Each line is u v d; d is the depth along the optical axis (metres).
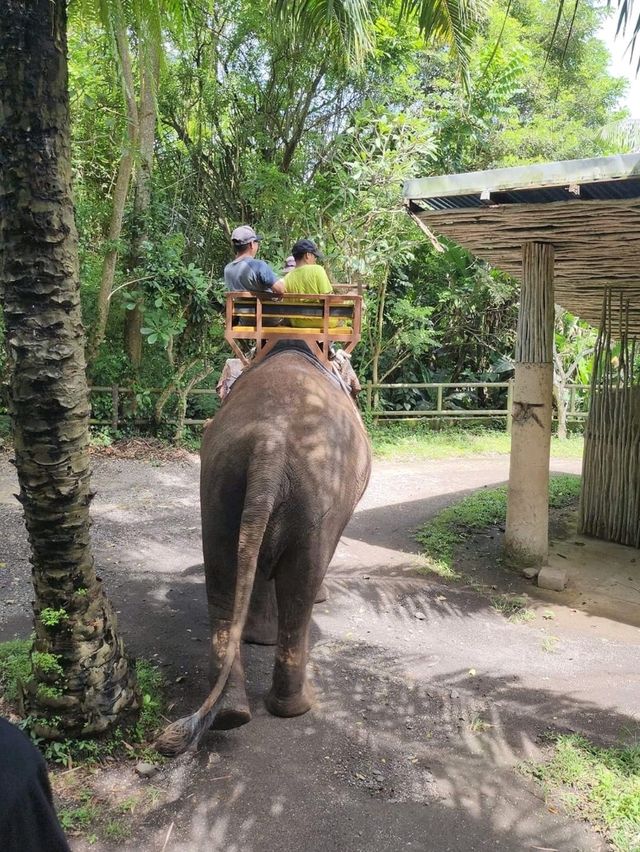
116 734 3.35
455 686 4.15
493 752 3.49
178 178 12.41
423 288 14.65
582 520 7.71
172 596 5.30
